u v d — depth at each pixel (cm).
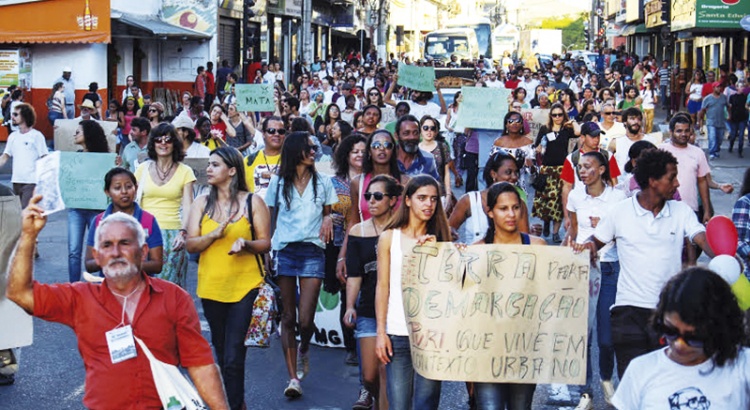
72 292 467
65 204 967
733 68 3559
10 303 700
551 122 1383
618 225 643
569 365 545
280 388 793
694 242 641
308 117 1938
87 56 2839
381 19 6269
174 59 3438
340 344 891
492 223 593
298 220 768
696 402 388
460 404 758
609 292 702
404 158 890
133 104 2152
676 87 3716
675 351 391
